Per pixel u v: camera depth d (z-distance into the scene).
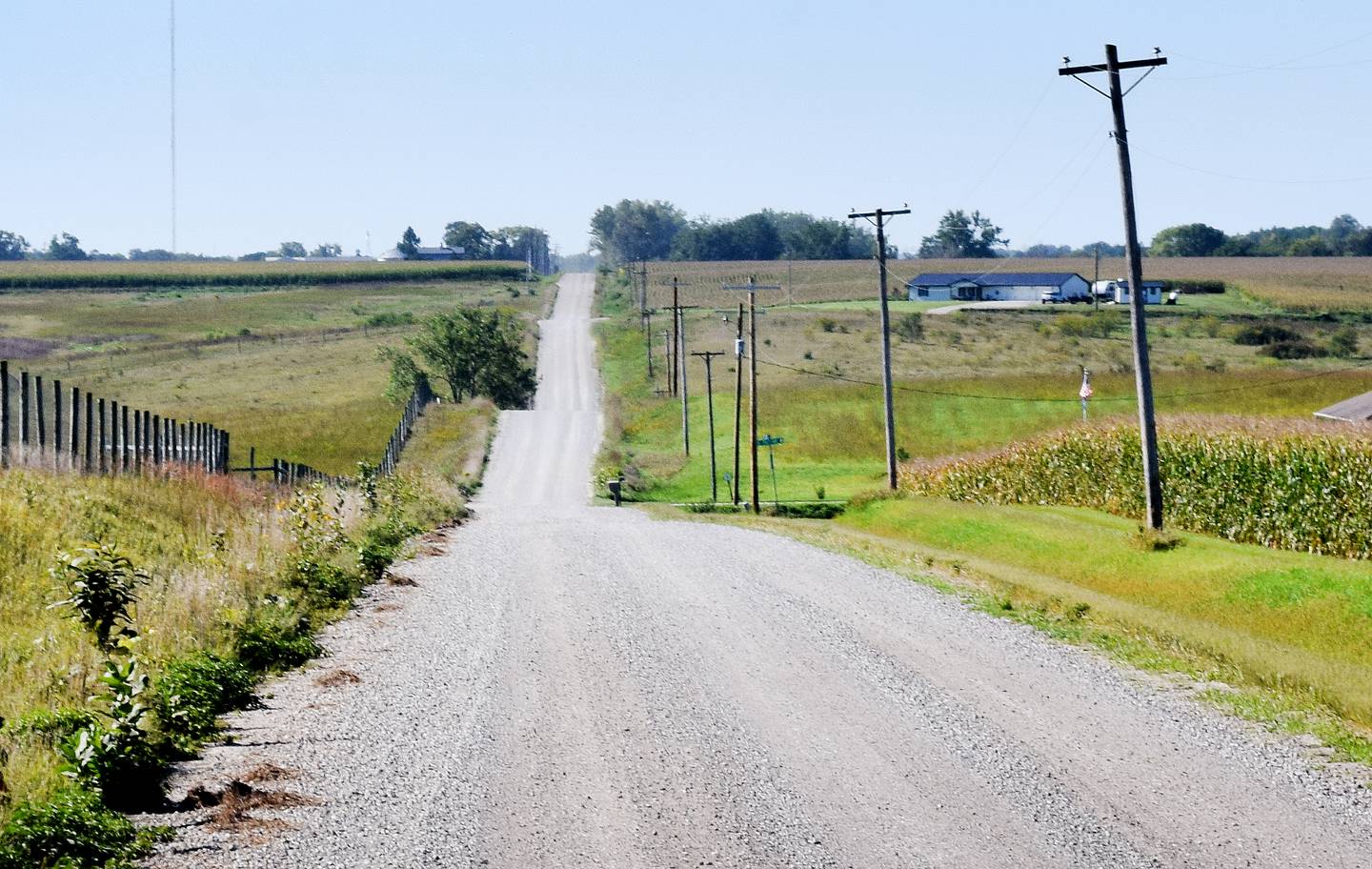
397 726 19.70
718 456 106.38
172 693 19.20
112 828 13.98
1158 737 18.94
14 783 14.79
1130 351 149.62
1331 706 20.73
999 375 133.00
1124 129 42.47
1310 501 46.19
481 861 13.91
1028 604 31.47
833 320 193.12
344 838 14.59
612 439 118.31
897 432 107.75
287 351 184.38
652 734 19.30
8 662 20.27
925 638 27.06
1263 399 106.75
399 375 137.62
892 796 16.23
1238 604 34.50
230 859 13.78
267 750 18.20
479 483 96.56
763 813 15.57
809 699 21.48
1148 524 44.16
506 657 25.20
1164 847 14.25
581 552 43.91
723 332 188.50
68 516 32.38
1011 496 67.38
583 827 15.05
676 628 28.34
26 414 39.94
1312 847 14.21
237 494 45.19
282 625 25.50
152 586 26.16
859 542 47.81
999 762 17.66
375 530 43.66
